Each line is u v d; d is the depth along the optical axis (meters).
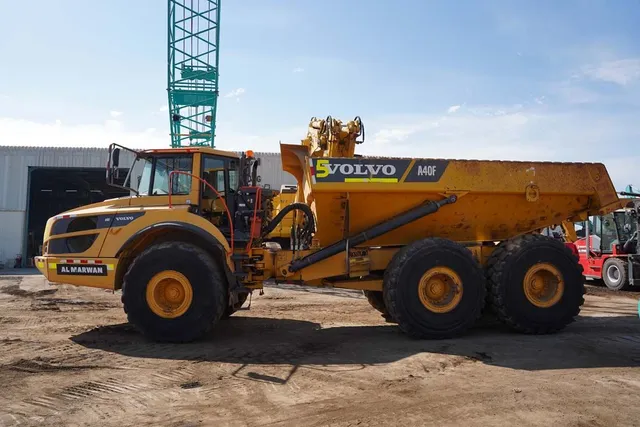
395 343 6.36
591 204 7.54
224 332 7.13
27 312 8.80
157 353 5.85
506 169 7.16
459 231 7.50
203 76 27.92
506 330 7.30
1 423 3.74
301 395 4.37
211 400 4.25
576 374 5.00
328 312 9.05
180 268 6.37
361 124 8.04
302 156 8.55
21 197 24.78
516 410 4.00
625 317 8.54
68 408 4.06
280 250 7.08
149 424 3.72
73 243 6.77
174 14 27.84
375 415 3.90
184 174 7.09
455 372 5.07
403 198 7.02
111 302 10.18
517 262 6.87
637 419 3.82
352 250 7.16
